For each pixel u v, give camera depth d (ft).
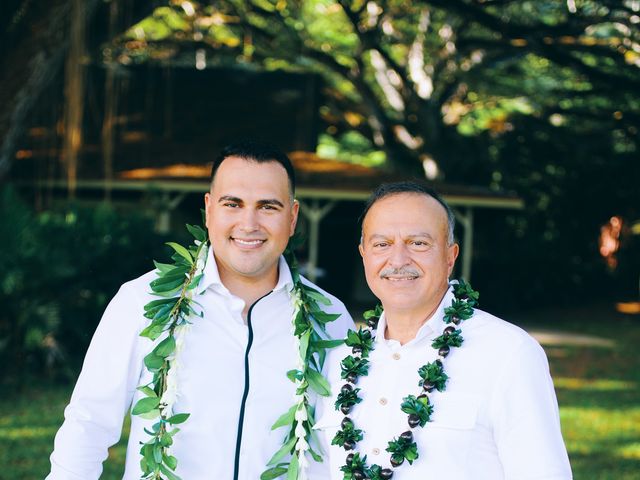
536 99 72.38
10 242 32.91
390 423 9.04
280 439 9.82
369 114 74.28
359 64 66.44
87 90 55.83
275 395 9.84
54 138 39.88
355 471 8.89
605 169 72.64
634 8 43.29
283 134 65.67
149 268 37.14
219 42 63.52
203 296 9.95
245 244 9.68
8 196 34.30
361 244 9.55
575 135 72.74
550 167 73.72
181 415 9.44
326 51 71.36
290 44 63.93
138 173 57.00
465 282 9.55
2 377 33.17
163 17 60.54
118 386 9.89
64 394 31.55
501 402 8.63
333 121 78.43
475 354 8.88
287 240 9.95
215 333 9.86
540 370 8.75
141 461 9.43
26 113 34.32
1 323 33.53
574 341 50.60
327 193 57.11
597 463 24.23
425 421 8.72
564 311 66.85
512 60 66.33
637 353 46.34
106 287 35.45
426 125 69.82
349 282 66.54
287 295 10.25
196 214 59.98
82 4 33.32
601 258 74.90
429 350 9.13
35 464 22.57
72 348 35.22
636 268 75.00
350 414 9.30
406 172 73.67
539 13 55.16
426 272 9.05
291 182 9.98
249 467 9.67
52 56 33.65
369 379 9.35
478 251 70.64
